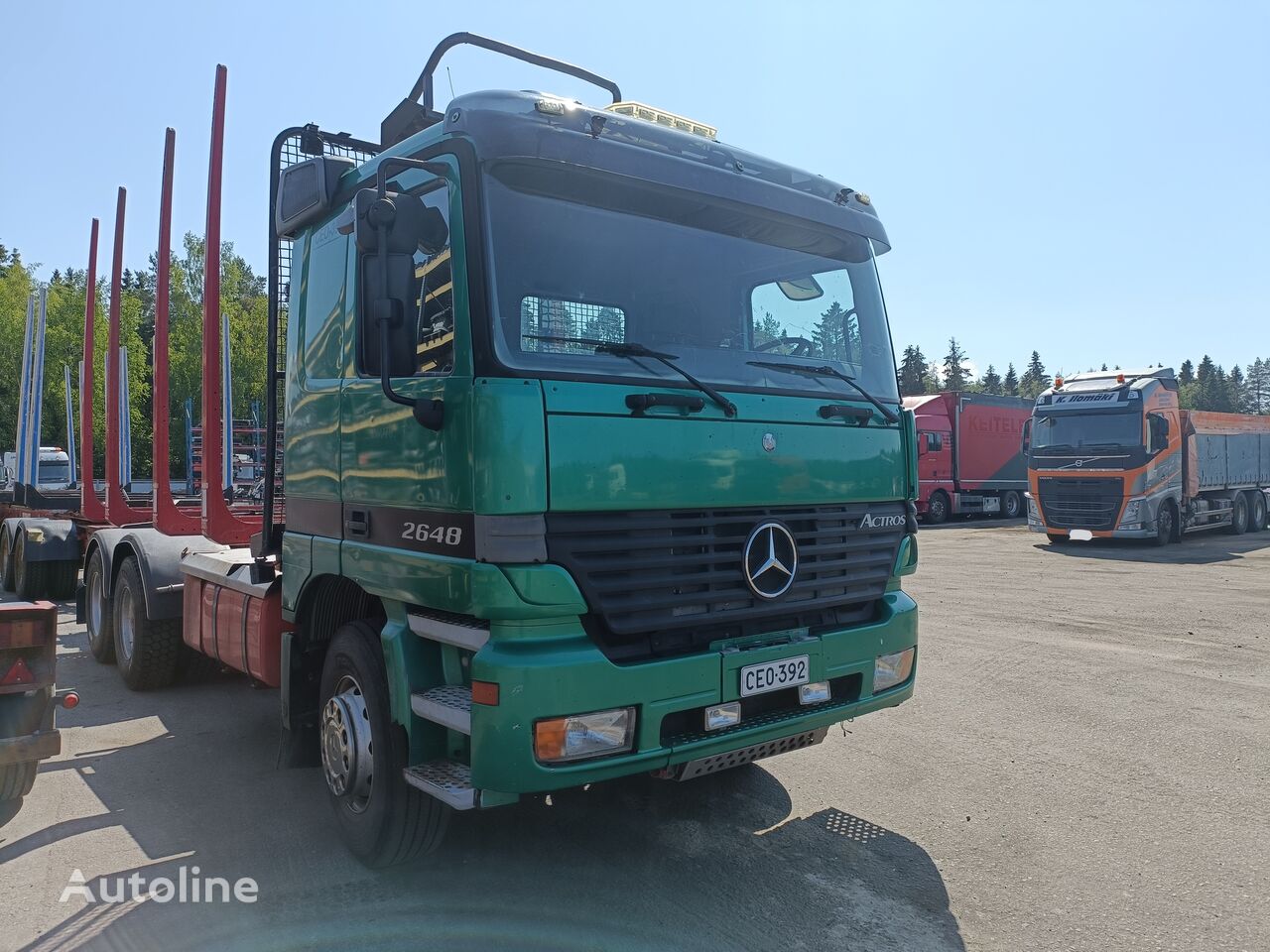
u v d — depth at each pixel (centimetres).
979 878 387
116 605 728
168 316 707
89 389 1017
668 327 380
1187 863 401
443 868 394
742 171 419
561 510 318
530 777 308
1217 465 2230
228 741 571
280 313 495
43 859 404
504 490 311
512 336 330
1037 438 1984
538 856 407
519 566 310
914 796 481
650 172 381
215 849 413
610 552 330
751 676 361
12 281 4094
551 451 317
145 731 592
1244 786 494
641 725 329
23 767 430
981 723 611
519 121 348
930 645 862
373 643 393
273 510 496
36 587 1073
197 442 907
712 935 337
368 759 394
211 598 576
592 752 320
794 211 432
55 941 333
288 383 473
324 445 428
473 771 315
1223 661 791
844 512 414
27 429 1213
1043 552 1817
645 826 441
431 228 348
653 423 344
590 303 357
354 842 395
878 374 463
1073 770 521
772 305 422
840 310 456
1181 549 1880
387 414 376
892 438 444
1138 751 553
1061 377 2022
